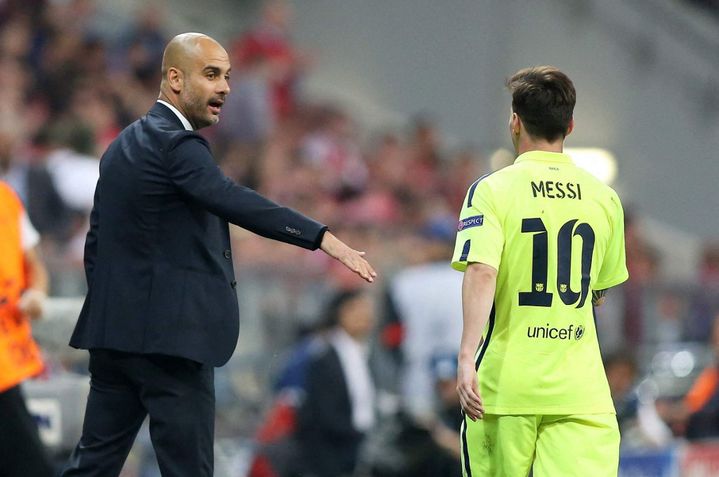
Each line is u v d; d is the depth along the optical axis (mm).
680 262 59938
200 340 17016
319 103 58781
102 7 56000
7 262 20781
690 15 62500
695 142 62031
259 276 33656
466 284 17156
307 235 16484
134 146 17188
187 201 17109
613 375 34281
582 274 17656
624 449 33125
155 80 50125
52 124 38562
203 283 17156
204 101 17453
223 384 31922
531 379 17328
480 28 61844
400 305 34188
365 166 52469
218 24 63219
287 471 30578
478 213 17406
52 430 23844
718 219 62188
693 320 40062
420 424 30594
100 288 17281
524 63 61594
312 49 63344
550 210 17562
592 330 17812
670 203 61562
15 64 44688
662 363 38656
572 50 61219
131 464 28578
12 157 36781
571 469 17250
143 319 17016
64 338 25234
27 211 35375
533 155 17812
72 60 45656
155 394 17234
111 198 17250
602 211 17859
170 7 61312
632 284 39094
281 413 31062
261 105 49500
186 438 17219
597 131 60938
